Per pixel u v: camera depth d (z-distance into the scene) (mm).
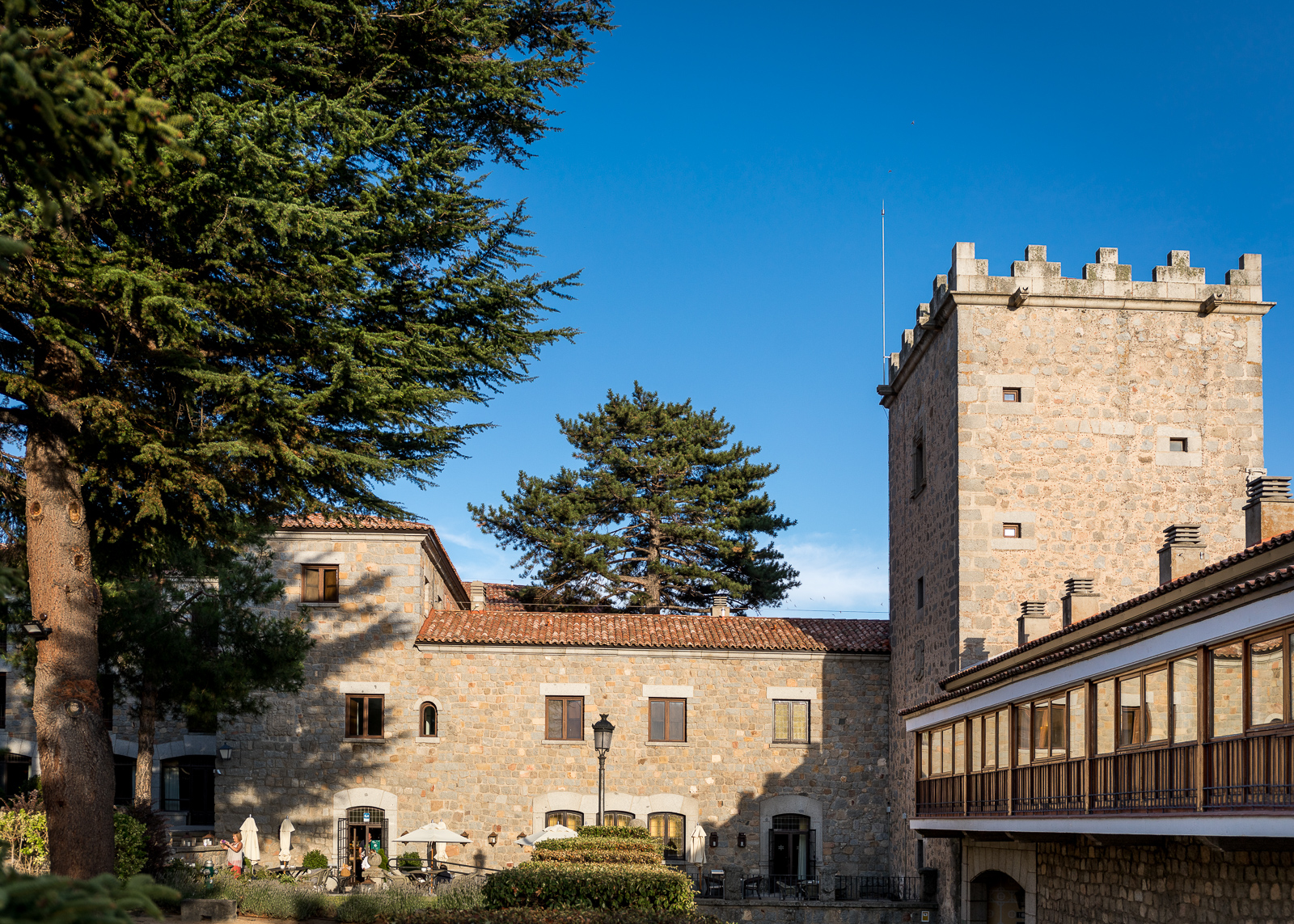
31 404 13461
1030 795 19672
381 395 13617
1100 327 29688
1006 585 28359
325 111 12805
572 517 47500
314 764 32812
